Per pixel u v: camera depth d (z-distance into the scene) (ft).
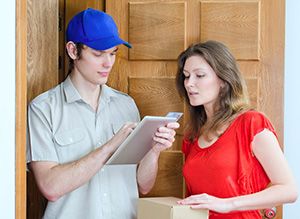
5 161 5.40
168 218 6.06
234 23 8.41
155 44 8.56
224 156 6.81
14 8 5.57
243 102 7.13
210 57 7.06
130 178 7.50
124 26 8.64
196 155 7.14
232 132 6.89
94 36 7.04
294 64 9.20
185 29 8.50
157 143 7.09
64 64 9.81
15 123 5.62
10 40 5.49
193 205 6.15
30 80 8.19
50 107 7.20
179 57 7.50
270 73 8.40
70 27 7.29
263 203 6.48
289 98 9.22
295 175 9.21
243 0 8.41
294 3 9.18
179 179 8.50
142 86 8.61
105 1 8.71
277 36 8.38
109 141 6.77
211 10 8.45
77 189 7.14
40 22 8.32
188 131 7.68
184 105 8.50
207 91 7.13
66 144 7.13
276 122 8.39
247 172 6.76
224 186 6.77
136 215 7.47
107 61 7.16
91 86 7.39
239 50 8.42
